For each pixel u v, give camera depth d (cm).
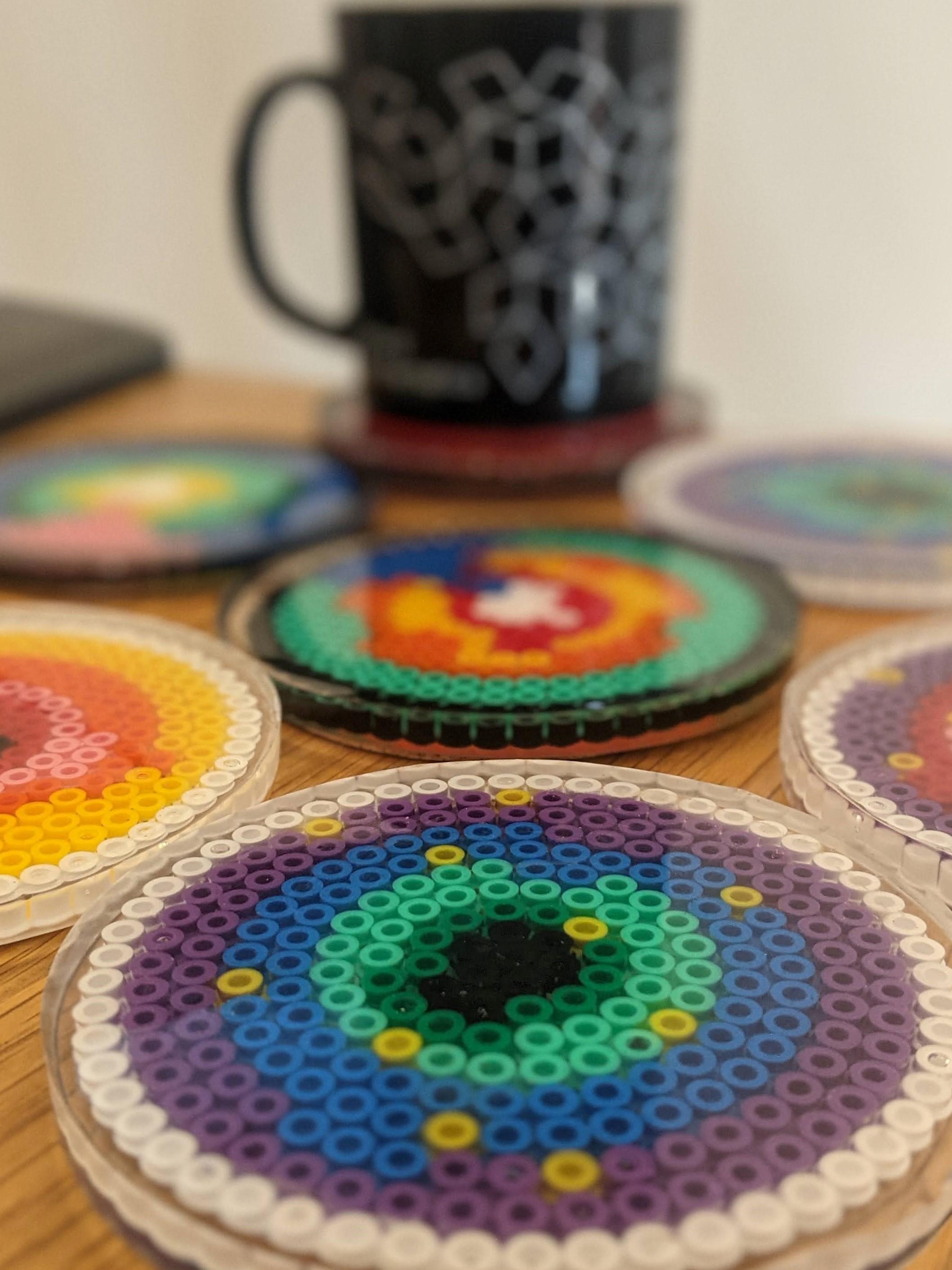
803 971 23
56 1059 20
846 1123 19
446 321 53
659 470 52
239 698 33
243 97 111
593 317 53
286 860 26
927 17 91
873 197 98
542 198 50
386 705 31
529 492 51
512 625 37
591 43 48
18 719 31
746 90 99
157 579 42
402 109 50
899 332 102
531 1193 18
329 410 61
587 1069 20
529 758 31
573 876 25
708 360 109
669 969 23
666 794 29
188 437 58
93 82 107
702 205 104
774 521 46
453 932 24
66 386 66
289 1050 21
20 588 42
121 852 26
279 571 41
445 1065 20
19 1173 20
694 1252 17
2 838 26
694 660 34
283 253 118
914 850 26
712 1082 20
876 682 33
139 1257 18
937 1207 18
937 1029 21
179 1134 19
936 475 51
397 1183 18
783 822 27
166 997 22
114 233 113
